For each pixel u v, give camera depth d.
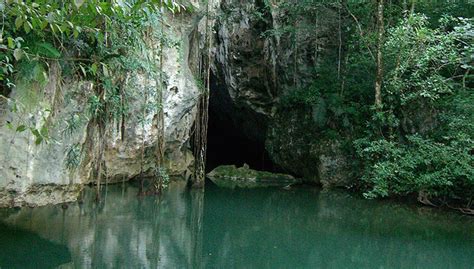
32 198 7.99
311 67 15.94
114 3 5.18
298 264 6.86
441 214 10.92
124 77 9.70
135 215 9.36
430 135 12.27
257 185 14.62
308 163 15.02
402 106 12.84
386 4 14.13
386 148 11.88
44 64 7.63
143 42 9.94
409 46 11.23
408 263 7.12
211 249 7.44
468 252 7.80
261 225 9.25
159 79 11.44
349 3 14.21
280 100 16.38
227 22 16.95
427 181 10.95
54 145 8.05
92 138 9.30
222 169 16.34
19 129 4.99
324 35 15.78
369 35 13.34
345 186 14.10
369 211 11.01
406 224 9.77
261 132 18.23
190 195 12.12
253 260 6.95
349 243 8.14
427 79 10.93
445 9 12.91
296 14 15.99
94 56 8.33
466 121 10.50
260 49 17.06
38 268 5.86
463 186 11.30
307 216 10.25
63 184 8.44
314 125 14.98
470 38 10.14
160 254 6.95
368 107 13.73
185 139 14.04
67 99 8.23
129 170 12.30
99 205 9.89
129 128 11.51
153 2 5.35
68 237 7.36
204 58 13.88
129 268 6.17
